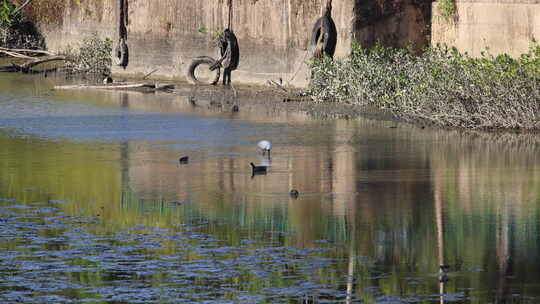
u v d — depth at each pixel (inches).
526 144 1229.7
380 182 961.5
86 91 2117.4
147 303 581.6
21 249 705.6
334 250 695.7
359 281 618.8
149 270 649.0
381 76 1694.1
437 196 884.6
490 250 689.0
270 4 1994.3
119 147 1222.3
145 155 1154.0
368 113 1610.5
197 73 2196.1
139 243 721.6
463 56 1716.3
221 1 2130.9
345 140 1284.4
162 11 2322.8
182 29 2262.6
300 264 659.4
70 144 1249.4
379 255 680.4
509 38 1628.9
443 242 713.6
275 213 820.0
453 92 1450.5
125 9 2444.6
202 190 924.6
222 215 812.6
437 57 1606.8
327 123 1482.5
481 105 1413.6
